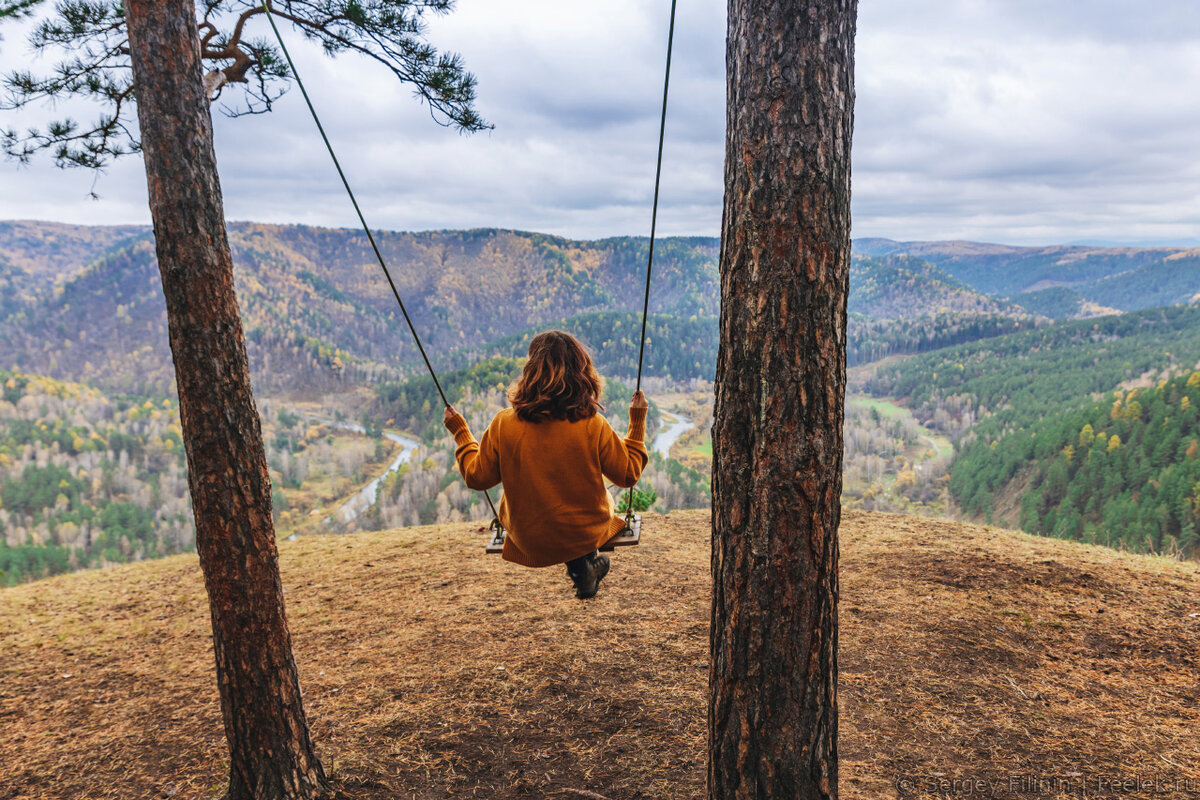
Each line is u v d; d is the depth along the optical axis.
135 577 7.96
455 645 4.89
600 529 2.49
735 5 1.81
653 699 3.88
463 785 3.16
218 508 2.74
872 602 5.19
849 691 3.83
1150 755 3.01
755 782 1.88
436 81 5.40
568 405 2.35
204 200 2.64
